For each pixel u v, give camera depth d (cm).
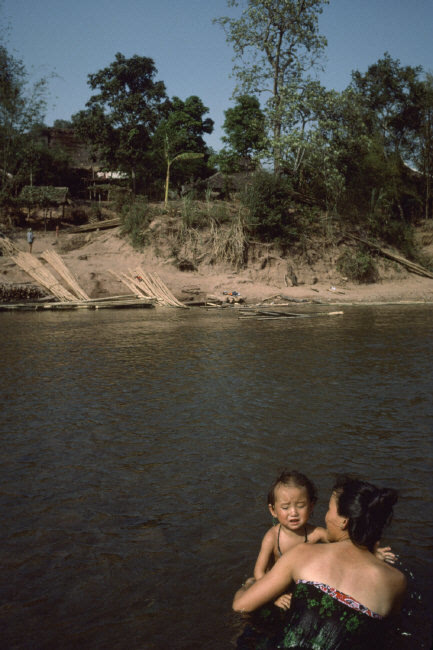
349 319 1897
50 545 396
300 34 3309
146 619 312
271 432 649
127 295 2455
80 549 390
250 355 1162
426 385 880
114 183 4459
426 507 450
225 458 567
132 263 2919
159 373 975
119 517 439
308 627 259
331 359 1114
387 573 273
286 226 3142
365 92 4450
